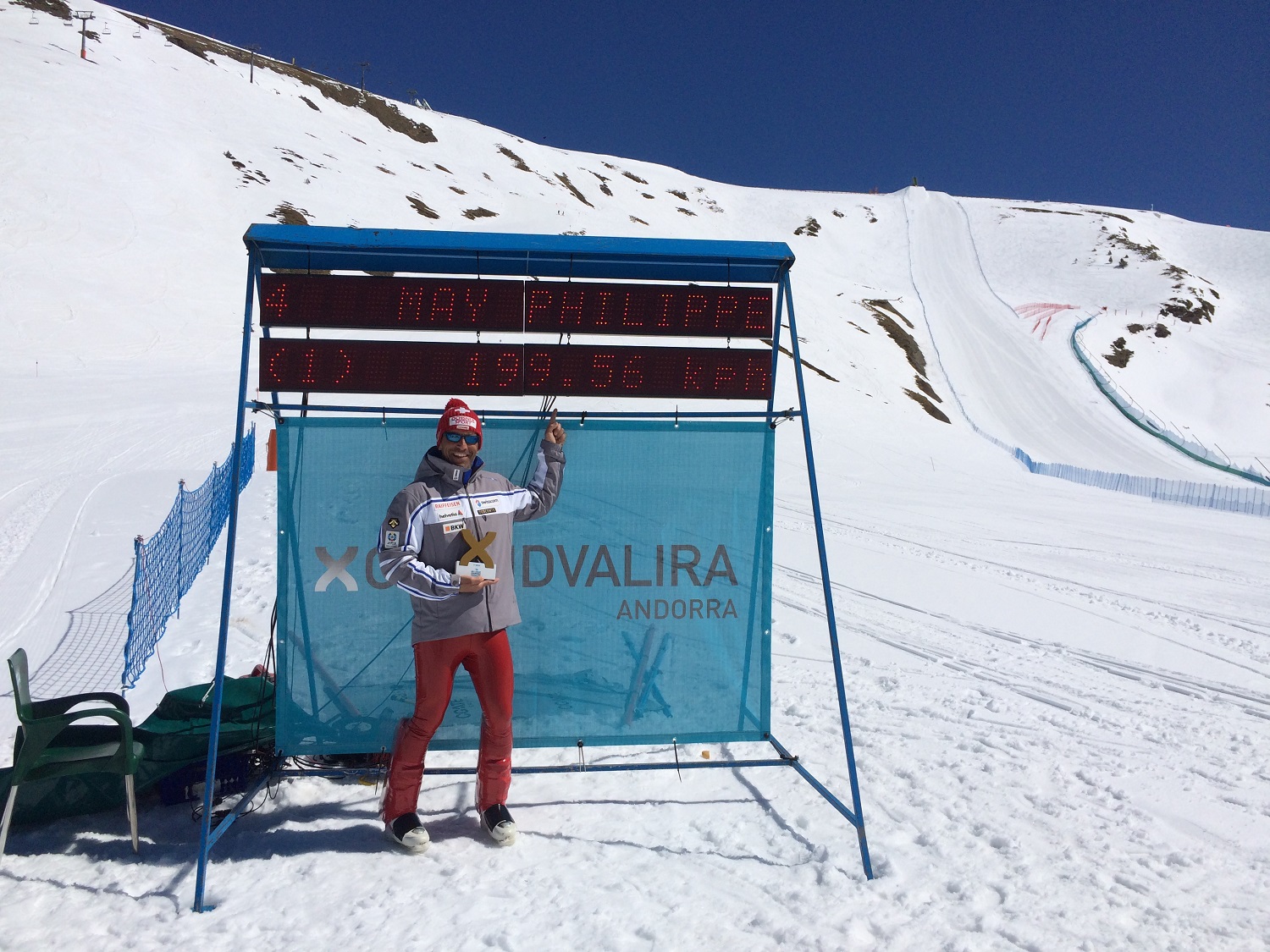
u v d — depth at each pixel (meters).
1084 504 20.88
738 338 3.57
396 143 90.75
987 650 6.94
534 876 3.07
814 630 7.36
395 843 3.26
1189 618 8.70
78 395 22.41
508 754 3.35
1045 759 4.41
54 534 9.80
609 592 3.79
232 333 33.72
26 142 46.38
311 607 3.59
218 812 3.49
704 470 3.81
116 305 33.81
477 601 3.19
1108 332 67.75
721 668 3.86
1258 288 85.19
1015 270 88.38
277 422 3.54
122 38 78.12
